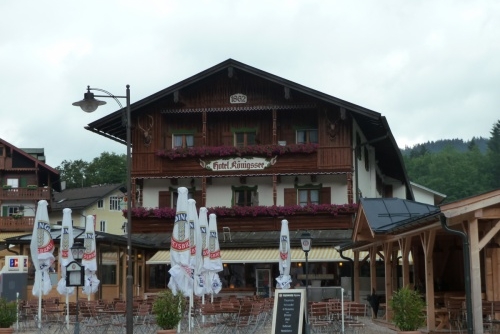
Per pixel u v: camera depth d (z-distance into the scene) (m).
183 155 46.06
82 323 28.64
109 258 40.88
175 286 25.50
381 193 64.12
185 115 47.50
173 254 25.64
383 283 41.44
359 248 33.44
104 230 77.25
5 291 36.88
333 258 40.00
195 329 27.77
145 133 46.75
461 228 22.00
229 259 41.59
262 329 28.41
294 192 46.12
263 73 44.66
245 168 45.62
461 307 22.61
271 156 45.47
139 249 44.50
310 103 45.22
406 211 26.12
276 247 43.44
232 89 46.16
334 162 44.75
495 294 22.70
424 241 22.81
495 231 19.62
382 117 43.50
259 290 44.53
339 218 44.56
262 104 45.72
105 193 77.31
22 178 67.94
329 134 44.97
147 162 46.66
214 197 46.91
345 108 43.94
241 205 46.81
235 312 24.69
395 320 19.56
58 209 75.00
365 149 51.00
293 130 46.47
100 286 38.91
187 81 45.34
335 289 36.06
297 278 44.12
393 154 54.56
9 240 40.78
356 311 24.98
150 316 27.61
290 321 20.14
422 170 155.12
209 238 30.44
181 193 25.94
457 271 29.55
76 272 22.55
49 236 27.66
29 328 30.23
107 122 45.97
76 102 24.11
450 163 150.62
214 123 47.34
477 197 19.31
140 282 45.06
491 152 145.62
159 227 46.47
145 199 47.72
